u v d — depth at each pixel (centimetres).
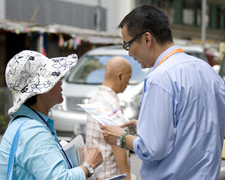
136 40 208
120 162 271
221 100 199
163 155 183
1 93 901
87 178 196
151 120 183
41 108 197
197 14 2412
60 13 1400
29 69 187
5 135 184
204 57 853
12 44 1123
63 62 194
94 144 282
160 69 191
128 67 304
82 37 980
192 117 186
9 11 1252
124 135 207
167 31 204
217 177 193
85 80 709
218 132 194
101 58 761
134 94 622
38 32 908
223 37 2631
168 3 2219
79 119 612
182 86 186
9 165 173
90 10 1507
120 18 1611
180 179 186
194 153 186
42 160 173
